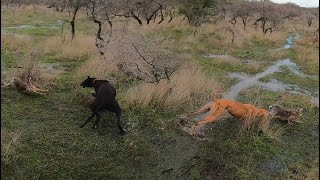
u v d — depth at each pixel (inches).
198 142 315.3
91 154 282.0
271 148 316.5
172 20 1144.2
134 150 293.0
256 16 1829.5
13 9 1349.7
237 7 1601.9
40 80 420.8
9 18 1091.9
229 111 345.4
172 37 852.0
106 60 479.2
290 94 484.1
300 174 284.8
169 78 436.8
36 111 344.8
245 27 1254.3
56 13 1312.7
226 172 275.1
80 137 304.2
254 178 272.1
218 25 1103.6
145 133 324.2
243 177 270.4
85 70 466.3
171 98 387.9
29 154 270.5
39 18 1152.8
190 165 279.0
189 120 354.0
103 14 807.7
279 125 367.9
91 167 265.1
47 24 1008.9
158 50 451.2
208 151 300.5
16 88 383.9
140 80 454.0
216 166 281.3
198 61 624.4
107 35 550.9
